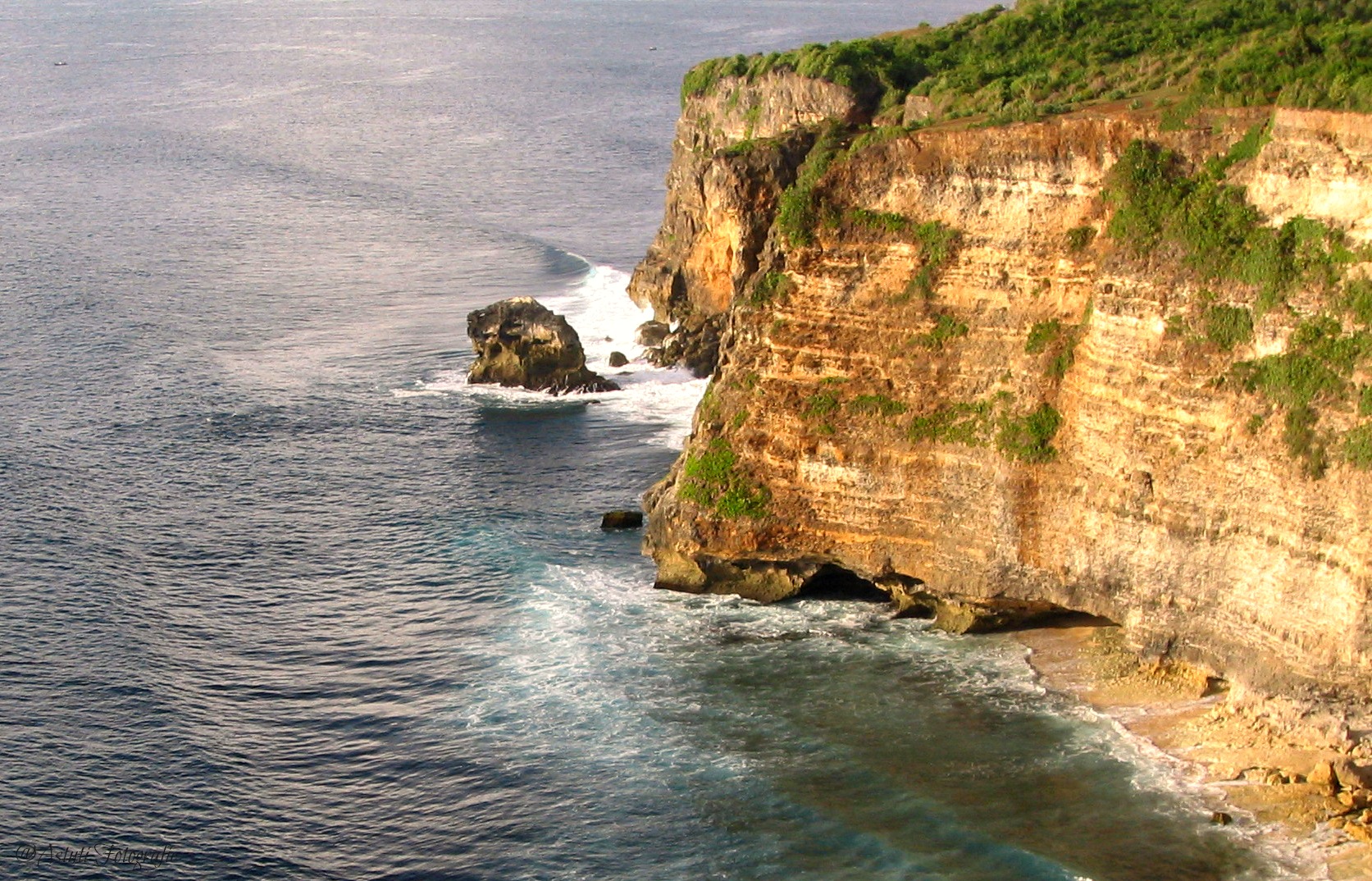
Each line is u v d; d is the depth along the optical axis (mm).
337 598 65062
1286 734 48938
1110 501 53281
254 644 61062
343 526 72562
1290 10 81250
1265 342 49531
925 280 58031
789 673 56812
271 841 48375
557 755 52125
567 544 69688
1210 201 51781
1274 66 60469
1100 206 54719
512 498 75625
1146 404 52000
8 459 80375
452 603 64125
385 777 51562
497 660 58875
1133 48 80250
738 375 62219
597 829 48031
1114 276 53000
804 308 60281
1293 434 48000
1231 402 49969
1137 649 53438
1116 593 53844
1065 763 49906
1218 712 51125
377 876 46594
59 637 61406
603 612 62531
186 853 47906
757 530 61406
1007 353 56594
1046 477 55375
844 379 59688
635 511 72750
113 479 78312
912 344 58312
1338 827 45562
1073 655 56656
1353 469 46562
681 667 57688
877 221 58906
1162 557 52000
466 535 71062
